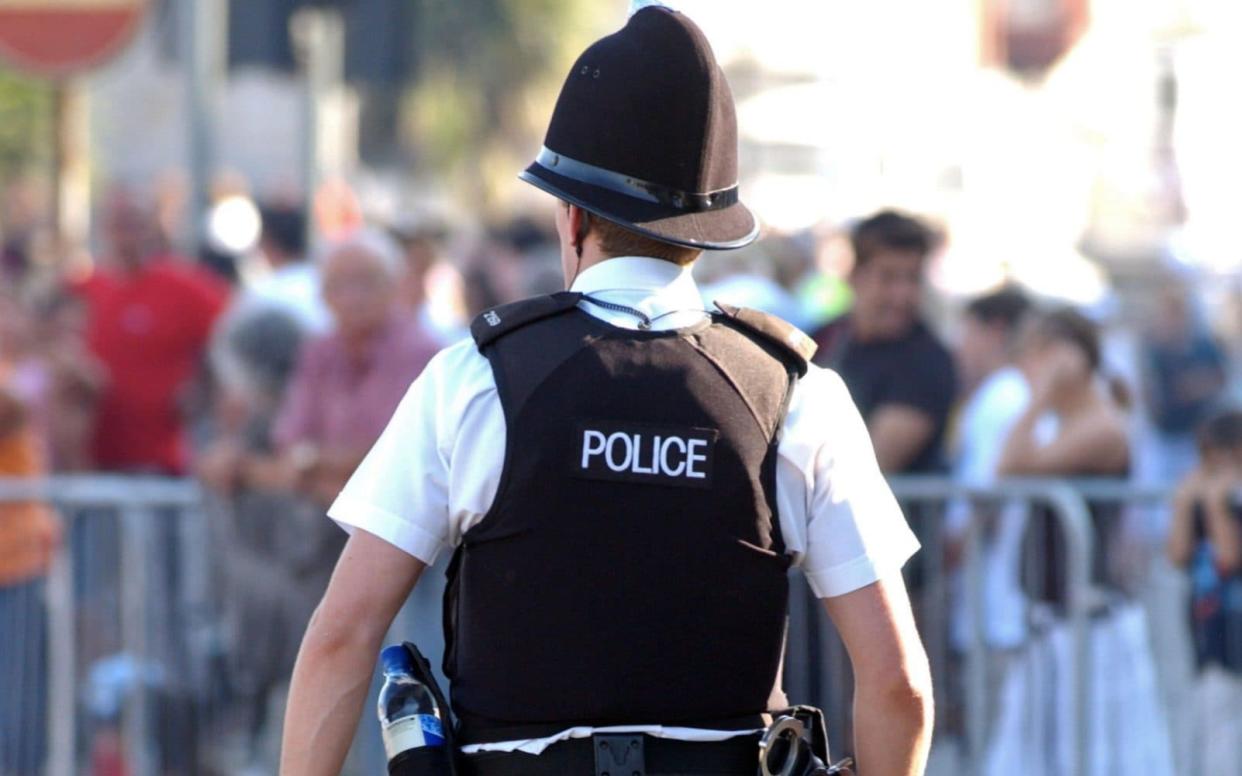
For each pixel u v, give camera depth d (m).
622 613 8.08
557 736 8.13
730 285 27.22
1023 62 57.53
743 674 8.25
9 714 19.61
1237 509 18.67
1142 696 18.80
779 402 8.31
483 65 96.12
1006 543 18.88
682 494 8.10
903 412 19.56
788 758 8.38
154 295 27.77
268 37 34.41
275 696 19.50
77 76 27.23
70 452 26.33
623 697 8.09
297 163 36.06
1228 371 41.78
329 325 20.16
